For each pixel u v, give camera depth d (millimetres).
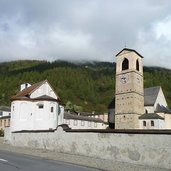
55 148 27375
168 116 69312
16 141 35188
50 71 180750
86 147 23406
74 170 15578
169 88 145375
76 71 196125
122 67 70250
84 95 153250
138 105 67250
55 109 47406
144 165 18141
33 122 45875
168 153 16859
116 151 20500
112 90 165125
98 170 16328
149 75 166375
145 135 18438
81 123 80125
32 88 49281
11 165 16906
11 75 179250
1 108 87250
